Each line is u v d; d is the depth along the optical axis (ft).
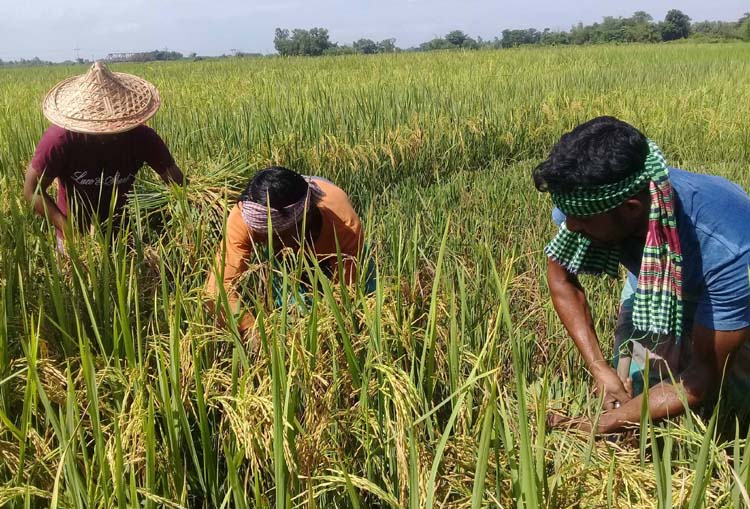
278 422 5.55
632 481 5.91
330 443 6.89
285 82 48.44
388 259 12.82
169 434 6.59
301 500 6.24
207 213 13.04
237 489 5.81
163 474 6.50
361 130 25.81
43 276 9.12
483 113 30.78
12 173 16.01
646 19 308.40
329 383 7.36
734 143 29.53
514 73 53.57
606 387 8.27
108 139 12.53
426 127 27.66
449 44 274.98
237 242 9.43
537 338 10.96
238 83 49.70
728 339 7.10
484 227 16.97
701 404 8.89
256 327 7.87
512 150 30.71
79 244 9.73
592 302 12.40
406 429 6.22
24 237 9.39
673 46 136.46
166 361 7.21
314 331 7.11
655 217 6.73
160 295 9.70
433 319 7.18
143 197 13.35
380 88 35.47
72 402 6.22
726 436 8.83
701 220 6.94
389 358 7.45
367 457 6.79
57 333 8.43
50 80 81.51
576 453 6.95
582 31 269.03
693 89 44.86
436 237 15.06
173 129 22.04
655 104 35.88
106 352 8.35
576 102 36.37
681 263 7.09
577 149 6.48
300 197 9.04
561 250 8.56
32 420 7.27
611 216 6.95
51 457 6.46
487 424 5.12
